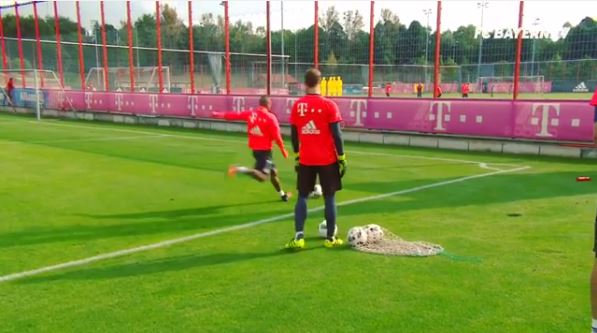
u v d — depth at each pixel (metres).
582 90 21.06
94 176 9.98
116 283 4.52
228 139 17.00
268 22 18.00
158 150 14.04
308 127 5.33
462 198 7.93
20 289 4.41
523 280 4.49
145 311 3.95
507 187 8.76
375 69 27.64
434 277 4.58
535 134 12.77
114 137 17.44
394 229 6.19
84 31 30.27
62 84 27.14
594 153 11.82
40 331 3.64
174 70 29.56
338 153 5.33
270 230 6.25
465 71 26.52
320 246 5.55
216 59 28.77
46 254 5.36
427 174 10.16
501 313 3.86
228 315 3.87
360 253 5.28
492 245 5.49
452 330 3.60
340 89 22.83
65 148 14.30
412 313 3.87
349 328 3.64
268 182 9.45
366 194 8.27
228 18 19.42
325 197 5.46
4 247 5.59
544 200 7.71
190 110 20.97
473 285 4.39
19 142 15.65
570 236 5.78
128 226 6.44
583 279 4.50
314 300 4.12
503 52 17.59
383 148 14.47
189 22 20.52
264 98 7.86
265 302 4.09
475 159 12.23
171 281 4.56
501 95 23.97
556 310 3.90
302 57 22.03
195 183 9.34
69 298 4.21
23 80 28.81
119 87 28.14
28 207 7.45
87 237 5.97
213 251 5.43
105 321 3.79
